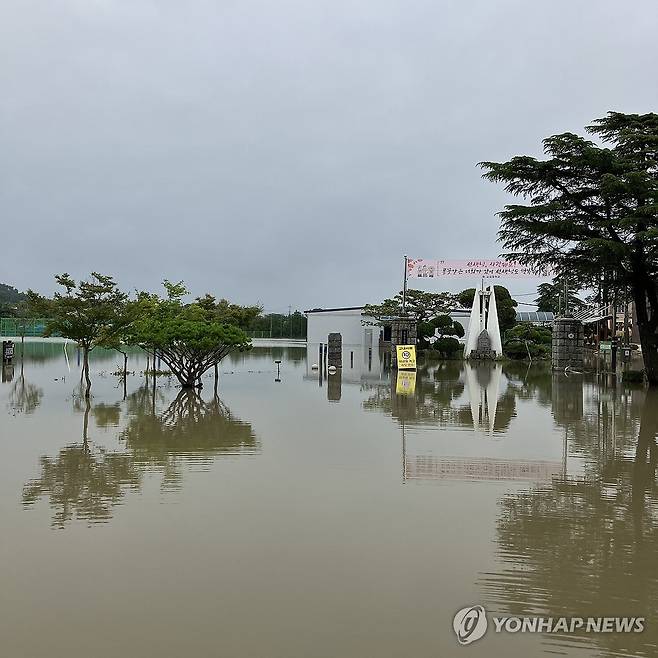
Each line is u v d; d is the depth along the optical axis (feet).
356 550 21.18
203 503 26.23
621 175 72.43
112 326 65.92
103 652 14.65
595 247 69.92
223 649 14.80
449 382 86.07
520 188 79.00
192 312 91.40
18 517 24.30
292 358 143.64
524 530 23.62
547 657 14.98
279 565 19.79
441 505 26.50
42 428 44.19
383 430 44.60
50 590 17.89
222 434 42.27
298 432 43.39
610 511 26.14
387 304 160.66
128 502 26.32
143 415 50.72
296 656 14.56
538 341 161.48
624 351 118.32
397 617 16.60
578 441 41.22
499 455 36.52
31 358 125.59
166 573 19.10
